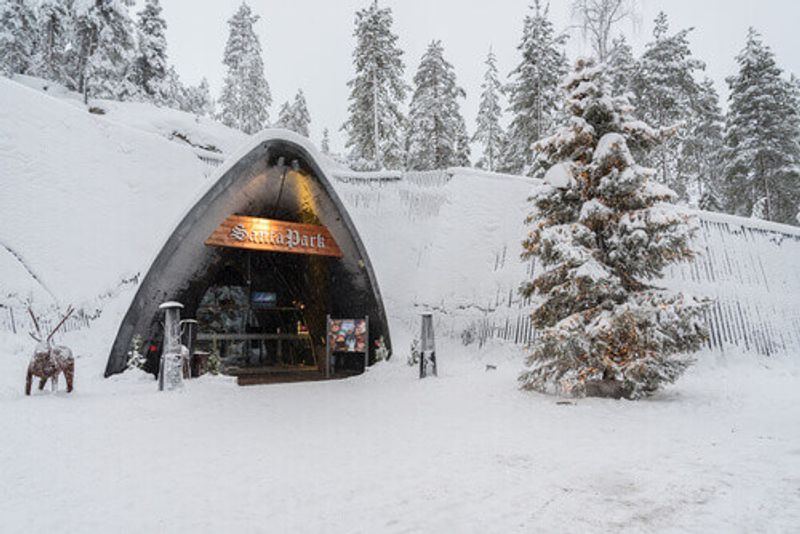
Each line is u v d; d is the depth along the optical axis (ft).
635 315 37.17
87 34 122.83
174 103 154.10
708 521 15.14
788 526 14.53
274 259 79.46
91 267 58.29
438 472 20.88
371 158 117.91
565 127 43.91
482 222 73.10
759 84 109.81
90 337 54.29
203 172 75.15
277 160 59.41
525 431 28.50
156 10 136.36
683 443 24.73
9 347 47.47
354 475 20.71
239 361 76.54
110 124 67.56
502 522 15.43
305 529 15.14
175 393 42.78
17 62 133.08
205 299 75.20
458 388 46.14
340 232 64.95
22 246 54.29
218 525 15.52
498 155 136.87
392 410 36.96
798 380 47.14
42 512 16.78
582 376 39.27
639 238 38.19
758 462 21.03
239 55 159.53
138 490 19.03
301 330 80.74
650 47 105.81
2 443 25.86
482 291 69.05
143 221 65.26
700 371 52.47
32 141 58.75
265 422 32.71
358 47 115.96
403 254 76.84
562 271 42.14
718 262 63.57
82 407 35.73
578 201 43.80
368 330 67.10
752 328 60.70
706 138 133.28
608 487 18.58
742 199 114.73
